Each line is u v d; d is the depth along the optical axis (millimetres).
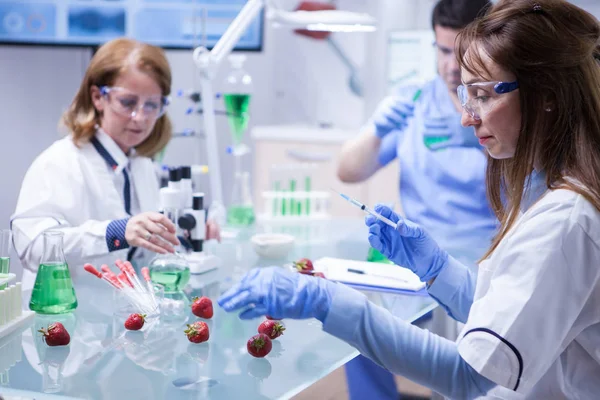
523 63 1227
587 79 1259
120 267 1790
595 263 1202
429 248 1683
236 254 2268
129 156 2482
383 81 4102
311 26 2648
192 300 1767
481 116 1297
